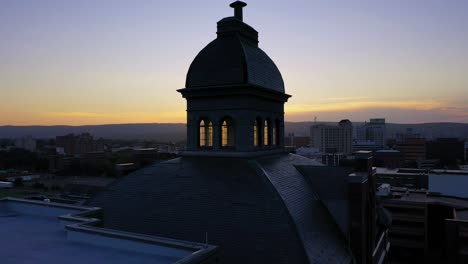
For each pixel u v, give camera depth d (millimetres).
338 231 25672
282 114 34469
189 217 22688
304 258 19516
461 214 71500
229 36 30422
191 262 12867
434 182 94875
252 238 20578
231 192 23188
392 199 81812
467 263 57125
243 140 28188
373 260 30672
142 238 15617
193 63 30578
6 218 21641
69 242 17125
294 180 27000
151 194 25516
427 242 78438
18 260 14867
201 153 29344
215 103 29359
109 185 28531
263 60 31266
